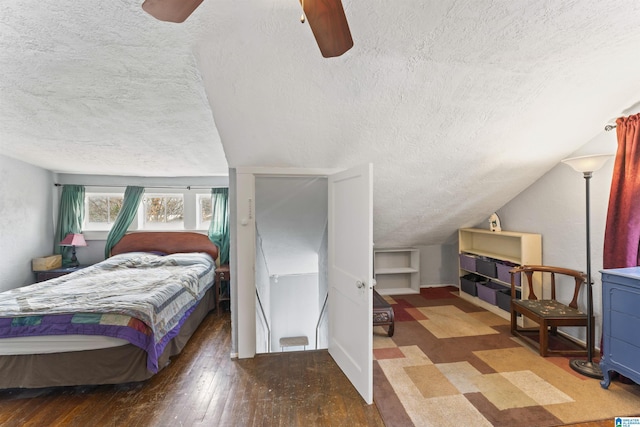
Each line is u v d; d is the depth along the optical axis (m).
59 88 2.08
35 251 4.23
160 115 2.53
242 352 2.75
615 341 2.02
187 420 1.90
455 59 1.85
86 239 4.68
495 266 3.65
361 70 1.92
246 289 2.75
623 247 2.28
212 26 1.54
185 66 1.85
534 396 2.07
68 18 1.40
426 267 4.97
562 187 3.04
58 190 4.62
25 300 2.46
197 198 4.87
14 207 3.90
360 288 2.16
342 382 2.33
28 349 2.14
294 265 5.18
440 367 2.47
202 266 3.92
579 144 2.80
